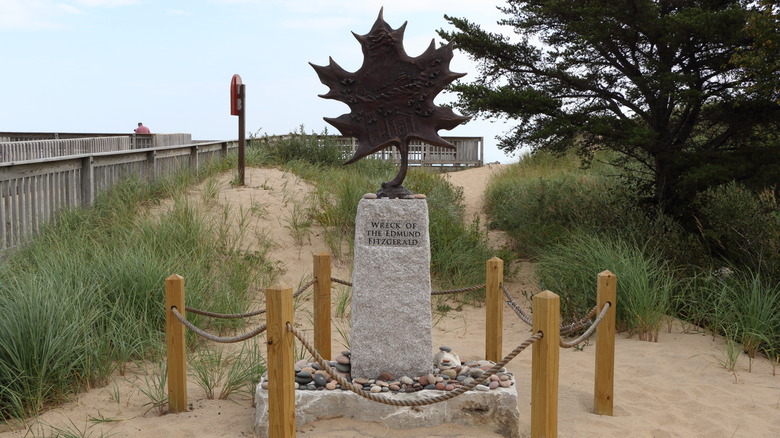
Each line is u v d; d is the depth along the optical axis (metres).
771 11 8.52
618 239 9.25
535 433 4.29
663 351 7.11
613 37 10.31
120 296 6.83
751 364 6.71
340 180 13.13
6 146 13.37
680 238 9.65
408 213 5.16
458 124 5.27
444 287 9.76
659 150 10.45
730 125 10.19
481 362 5.56
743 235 8.78
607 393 5.36
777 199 9.45
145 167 12.02
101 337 5.98
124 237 8.85
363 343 5.17
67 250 7.87
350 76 5.27
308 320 8.03
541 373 4.24
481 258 10.38
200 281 7.69
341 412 4.89
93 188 10.27
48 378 5.28
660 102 10.09
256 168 14.80
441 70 5.21
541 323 4.23
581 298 7.96
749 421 5.27
